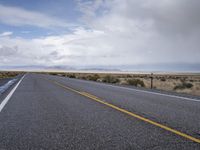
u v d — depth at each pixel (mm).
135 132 5031
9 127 5508
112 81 32875
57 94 12984
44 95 12461
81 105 8906
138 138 4590
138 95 12633
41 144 4250
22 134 4910
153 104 9180
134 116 6750
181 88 22203
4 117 6668
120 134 4875
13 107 8453
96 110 7777
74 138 4602
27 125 5703
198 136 4734
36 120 6258
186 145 4168
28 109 8023
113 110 7762
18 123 5922
